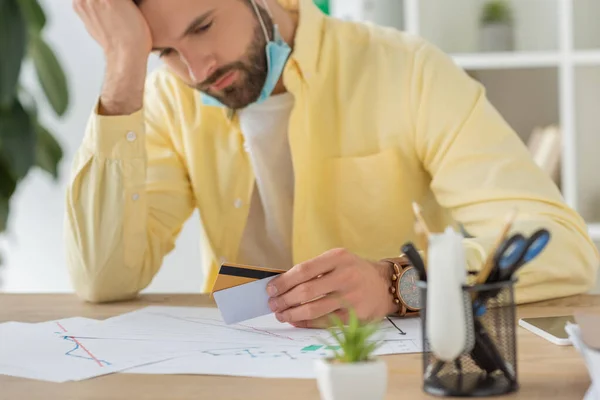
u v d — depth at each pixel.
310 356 1.03
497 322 0.84
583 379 0.89
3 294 1.69
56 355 1.09
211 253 1.88
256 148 1.79
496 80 3.14
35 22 3.10
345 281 1.21
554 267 1.37
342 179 1.75
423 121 1.69
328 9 3.05
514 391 0.85
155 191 1.80
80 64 3.49
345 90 1.76
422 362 0.90
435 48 1.76
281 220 1.82
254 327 1.24
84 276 1.57
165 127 1.87
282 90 1.78
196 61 1.57
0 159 3.04
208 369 0.98
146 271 1.67
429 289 0.80
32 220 3.54
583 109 3.17
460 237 0.81
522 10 3.15
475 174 1.58
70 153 3.52
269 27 1.63
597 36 3.16
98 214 1.58
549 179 1.56
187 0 1.53
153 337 1.19
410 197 1.75
